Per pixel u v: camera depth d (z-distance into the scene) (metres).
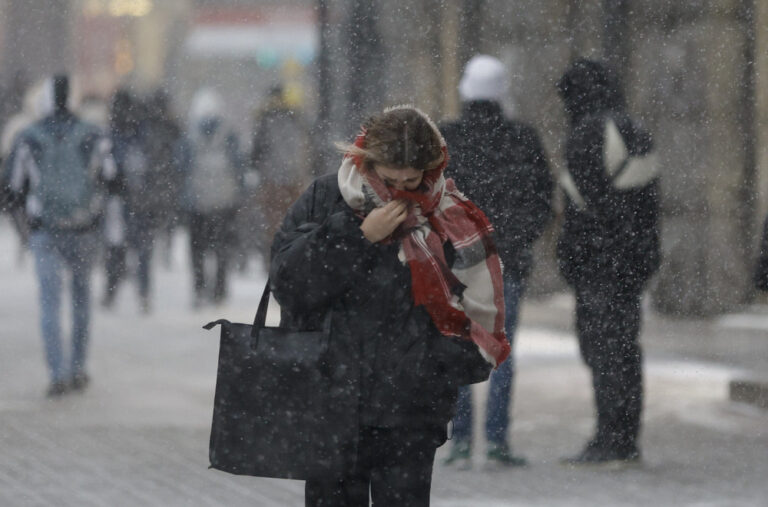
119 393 26.16
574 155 20.83
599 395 20.77
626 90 38.66
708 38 37.66
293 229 12.12
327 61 44.75
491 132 19.97
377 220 11.77
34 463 20.16
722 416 24.02
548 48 40.41
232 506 17.80
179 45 78.25
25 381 27.17
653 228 20.92
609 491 18.97
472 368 12.16
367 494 12.62
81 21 86.19
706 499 18.53
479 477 19.70
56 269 26.67
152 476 19.47
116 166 27.66
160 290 46.00
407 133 11.75
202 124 41.69
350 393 11.94
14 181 26.91
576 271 21.02
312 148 43.84
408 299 12.03
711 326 34.22
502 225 20.11
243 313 39.19
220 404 12.07
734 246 36.91
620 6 38.91
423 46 43.38
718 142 37.44
